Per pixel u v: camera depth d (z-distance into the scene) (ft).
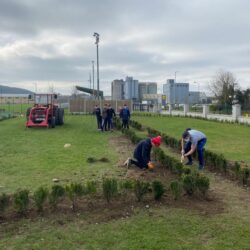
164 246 15.52
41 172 30.58
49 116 77.92
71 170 31.37
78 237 16.47
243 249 15.31
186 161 36.17
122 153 41.16
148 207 20.36
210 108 178.60
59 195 20.07
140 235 16.63
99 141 52.80
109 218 18.72
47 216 18.98
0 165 33.68
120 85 329.11
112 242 15.94
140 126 74.49
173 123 97.71
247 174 26.58
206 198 22.39
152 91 353.10
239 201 22.11
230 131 73.97
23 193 19.52
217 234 16.85
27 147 46.34
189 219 18.66
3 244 15.80
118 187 22.48
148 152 31.45
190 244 15.75
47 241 16.08
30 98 85.56
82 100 150.92
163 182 26.45
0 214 19.11
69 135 61.67
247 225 18.02
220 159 31.09
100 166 33.09
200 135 32.35
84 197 21.88
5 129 73.97
